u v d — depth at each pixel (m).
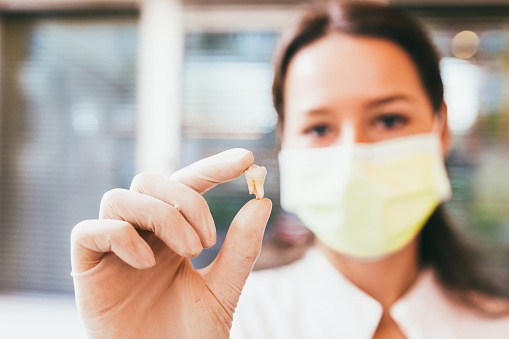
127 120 1.77
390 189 0.69
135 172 1.76
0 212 1.80
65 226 1.77
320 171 0.73
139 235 0.40
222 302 0.44
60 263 1.76
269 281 0.87
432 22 1.62
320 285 0.76
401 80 0.69
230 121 1.70
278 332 0.74
